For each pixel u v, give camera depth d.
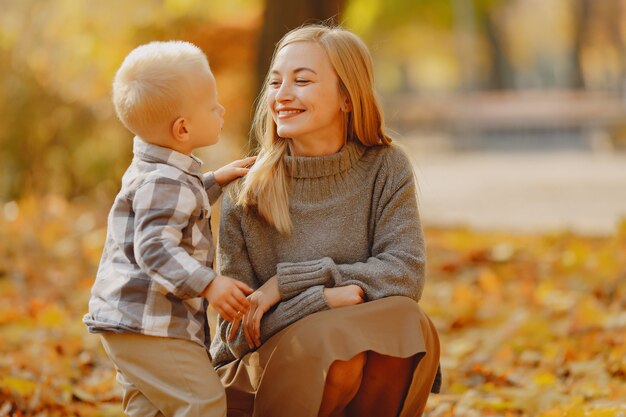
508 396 4.95
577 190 16.95
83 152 13.88
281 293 3.51
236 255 3.67
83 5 13.79
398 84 57.44
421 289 3.58
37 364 5.45
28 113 13.77
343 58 3.66
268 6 10.53
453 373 5.66
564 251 10.01
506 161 26.16
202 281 3.17
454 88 59.94
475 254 9.82
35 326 6.57
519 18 51.19
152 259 3.18
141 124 3.41
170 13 13.65
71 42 13.77
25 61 13.83
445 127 35.38
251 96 10.79
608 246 9.48
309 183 3.65
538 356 5.98
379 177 3.69
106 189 13.84
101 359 5.80
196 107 3.43
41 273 8.47
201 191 3.41
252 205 3.64
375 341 3.33
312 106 3.61
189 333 3.30
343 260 3.62
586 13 44.06
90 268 8.92
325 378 3.26
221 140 14.38
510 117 33.50
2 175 13.86
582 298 7.54
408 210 3.65
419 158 28.70
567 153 28.84
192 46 3.55
